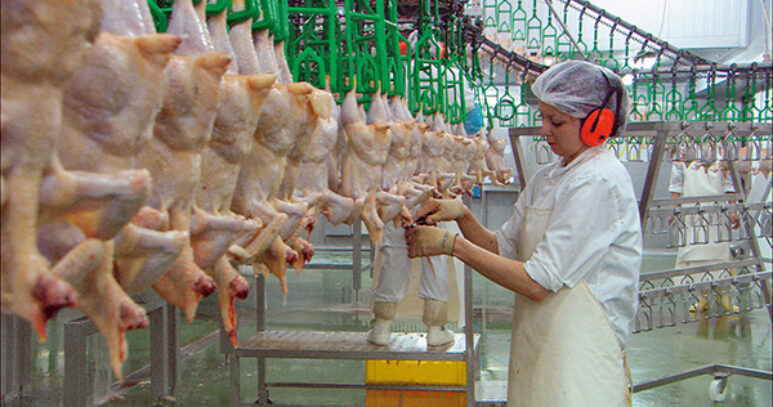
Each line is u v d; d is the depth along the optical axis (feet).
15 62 2.31
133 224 3.19
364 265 25.45
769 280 13.10
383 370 12.09
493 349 17.78
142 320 2.83
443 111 11.39
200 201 4.11
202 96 3.55
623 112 7.20
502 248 8.36
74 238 2.63
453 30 12.32
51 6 2.31
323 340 11.98
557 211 7.00
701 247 18.90
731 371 13.57
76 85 2.72
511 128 11.75
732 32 27.20
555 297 7.00
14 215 2.38
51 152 2.49
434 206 8.19
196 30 4.25
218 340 18.88
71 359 8.00
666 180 32.65
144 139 3.01
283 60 5.88
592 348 6.87
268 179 4.85
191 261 3.65
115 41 2.83
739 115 16.10
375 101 7.60
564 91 6.90
